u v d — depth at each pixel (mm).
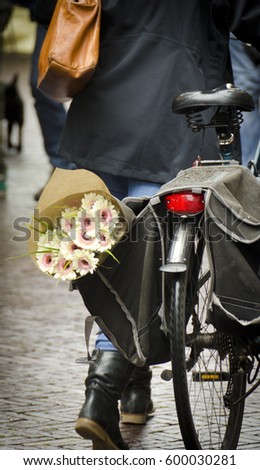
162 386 9742
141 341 6668
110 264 6668
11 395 9289
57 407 8883
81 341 11727
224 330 6477
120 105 7910
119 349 6695
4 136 44719
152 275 6672
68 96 8242
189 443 6527
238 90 6938
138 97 7895
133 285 6699
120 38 8008
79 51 7934
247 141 16703
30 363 10602
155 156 7867
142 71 7934
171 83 7895
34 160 39500
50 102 23625
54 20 8039
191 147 7887
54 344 11555
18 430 8148
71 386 9641
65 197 6602
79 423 6766
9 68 65062
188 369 6809
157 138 7855
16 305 14062
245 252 6461
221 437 7172
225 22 8242
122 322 6727
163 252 6656
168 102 7891
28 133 50688
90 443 7789
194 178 6684
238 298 6430
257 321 6426
